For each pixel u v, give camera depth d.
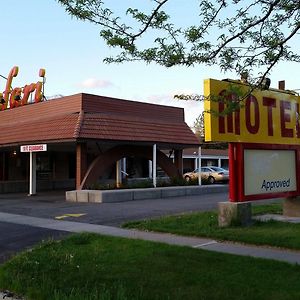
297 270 7.12
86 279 6.81
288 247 9.16
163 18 5.62
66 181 33.75
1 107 30.53
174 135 26.09
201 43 5.99
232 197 11.79
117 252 8.75
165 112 27.19
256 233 10.38
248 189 12.10
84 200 20.44
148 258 8.15
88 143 24.89
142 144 24.89
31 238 11.16
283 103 13.32
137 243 9.58
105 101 24.17
